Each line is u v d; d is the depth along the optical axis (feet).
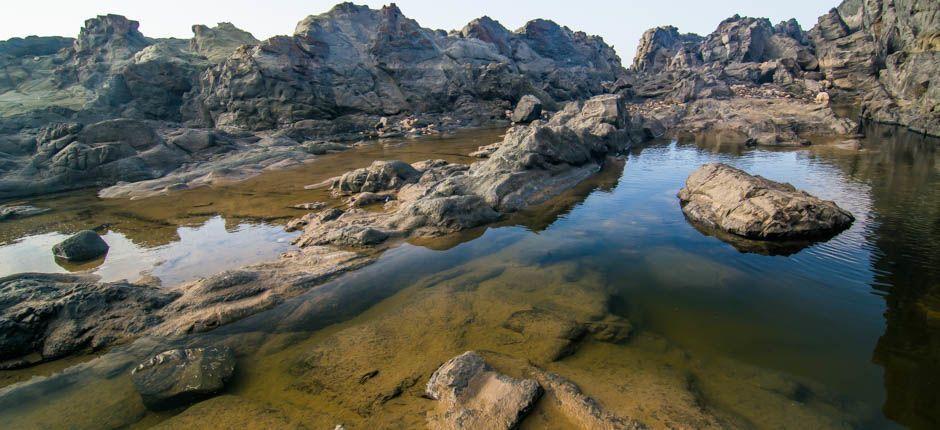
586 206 61.67
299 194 73.20
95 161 87.76
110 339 29.30
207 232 54.65
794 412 21.49
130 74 173.78
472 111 206.90
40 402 24.17
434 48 226.58
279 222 57.72
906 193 58.65
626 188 71.61
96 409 23.53
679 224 52.47
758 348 27.86
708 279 37.73
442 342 28.32
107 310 31.17
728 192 52.95
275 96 162.40
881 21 212.02
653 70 370.73
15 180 81.56
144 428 22.29
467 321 30.81
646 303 34.24
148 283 39.24
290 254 44.14
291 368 26.61
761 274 38.24
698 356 26.96
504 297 34.35
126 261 45.44
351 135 159.74
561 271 39.29
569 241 47.57
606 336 28.96
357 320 32.24
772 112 153.17
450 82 215.10
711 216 51.80
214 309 31.94
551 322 30.30
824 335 29.09
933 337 28.27
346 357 27.14
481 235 49.70
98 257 47.09
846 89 220.43
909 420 21.26
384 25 212.43
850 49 230.27
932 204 53.11
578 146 85.46
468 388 22.25
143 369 25.07
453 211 52.08
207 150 107.34
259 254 46.11
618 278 38.75
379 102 194.70
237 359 27.71
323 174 90.07
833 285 35.60
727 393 23.13
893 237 43.86
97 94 175.52
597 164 90.84
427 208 52.06
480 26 287.89
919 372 24.97
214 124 167.02
